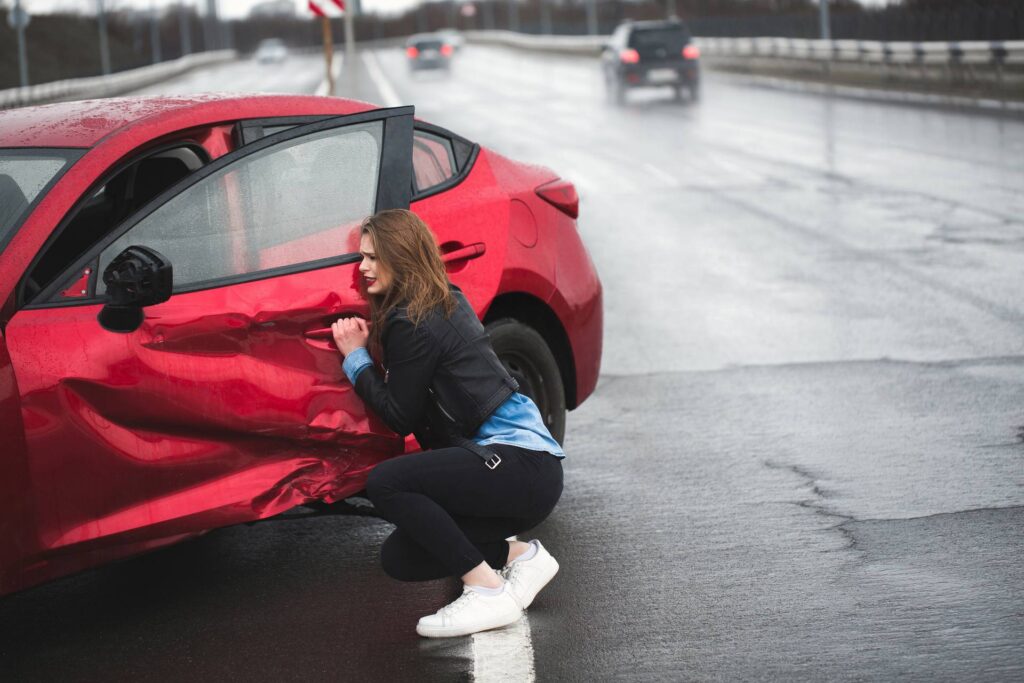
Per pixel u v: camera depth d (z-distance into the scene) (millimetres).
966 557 4613
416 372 4074
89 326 3924
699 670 3830
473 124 28578
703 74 44250
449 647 4070
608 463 5980
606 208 15227
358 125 4617
